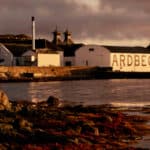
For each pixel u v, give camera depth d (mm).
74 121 44312
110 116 52375
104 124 45062
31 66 166875
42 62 173375
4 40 196125
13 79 153750
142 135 41781
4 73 157500
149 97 89062
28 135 35688
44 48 180625
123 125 45469
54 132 38031
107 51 185500
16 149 32000
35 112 48875
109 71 183625
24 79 155750
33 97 87812
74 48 190375
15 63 170750
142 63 199750
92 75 178250
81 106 61250
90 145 34781
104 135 40406
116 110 62594
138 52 198250
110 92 103750
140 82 154375
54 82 153000
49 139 34969
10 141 33969
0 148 31578
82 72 178250
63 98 85625
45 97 88000
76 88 118438
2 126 36438
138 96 91750
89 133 39656
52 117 47188
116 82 153375
